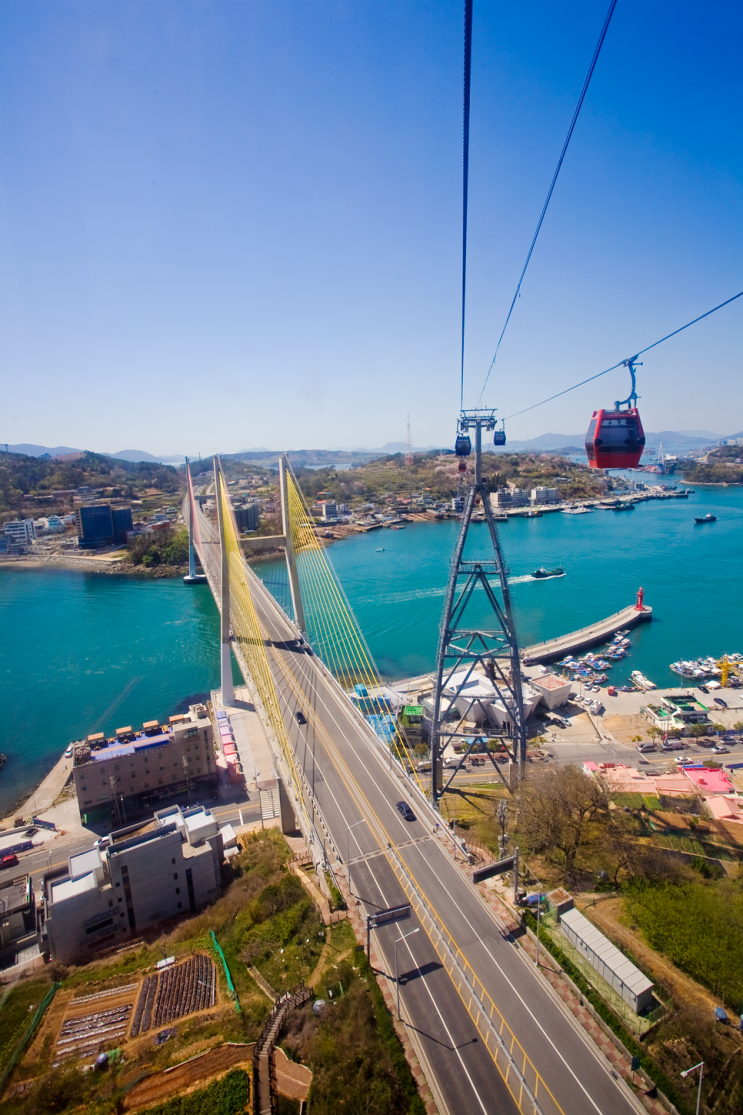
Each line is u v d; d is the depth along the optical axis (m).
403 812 41.06
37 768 75.12
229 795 67.44
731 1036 26.16
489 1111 23.11
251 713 85.81
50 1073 31.22
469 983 28.67
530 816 45.06
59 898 44.41
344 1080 25.36
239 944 38.44
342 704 58.78
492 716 74.38
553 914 32.88
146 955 41.03
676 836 46.78
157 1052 31.09
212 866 49.69
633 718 77.50
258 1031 30.72
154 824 51.03
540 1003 27.62
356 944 31.69
